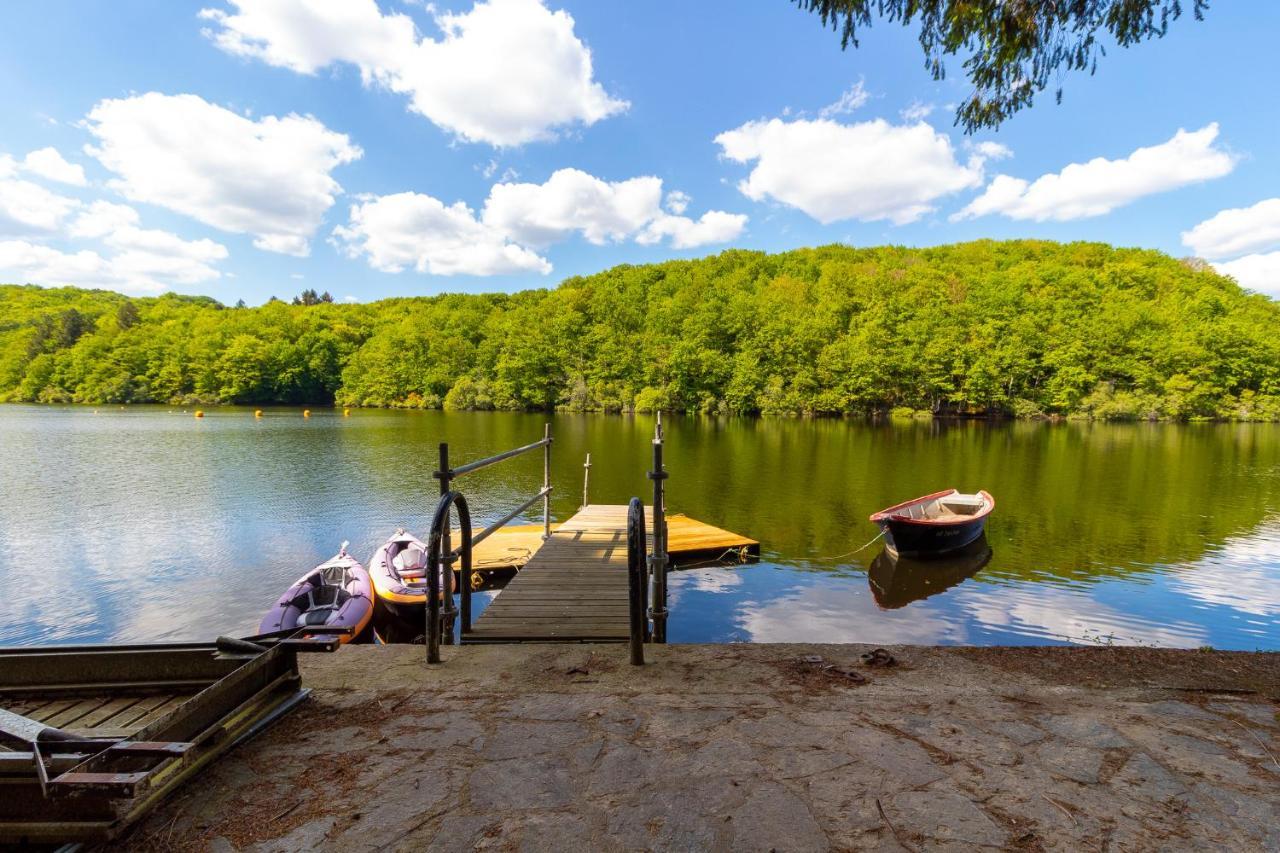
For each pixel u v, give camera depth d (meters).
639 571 3.02
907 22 4.63
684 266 104.94
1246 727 2.39
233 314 98.75
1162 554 11.78
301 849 1.69
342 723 2.42
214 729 2.08
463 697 2.65
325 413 58.50
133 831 1.77
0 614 8.59
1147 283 70.00
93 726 2.26
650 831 1.76
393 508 15.37
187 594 9.38
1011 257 84.31
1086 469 22.66
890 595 9.47
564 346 69.00
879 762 2.13
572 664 3.03
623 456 26.08
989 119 5.03
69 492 17.36
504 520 5.19
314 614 7.34
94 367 76.62
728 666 2.98
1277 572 10.66
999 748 2.22
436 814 1.85
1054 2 4.41
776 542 12.55
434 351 75.06
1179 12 4.16
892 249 104.44
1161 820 1.81
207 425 41.59
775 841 1.72
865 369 54.28
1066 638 7.90
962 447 30.34
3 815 1.72
